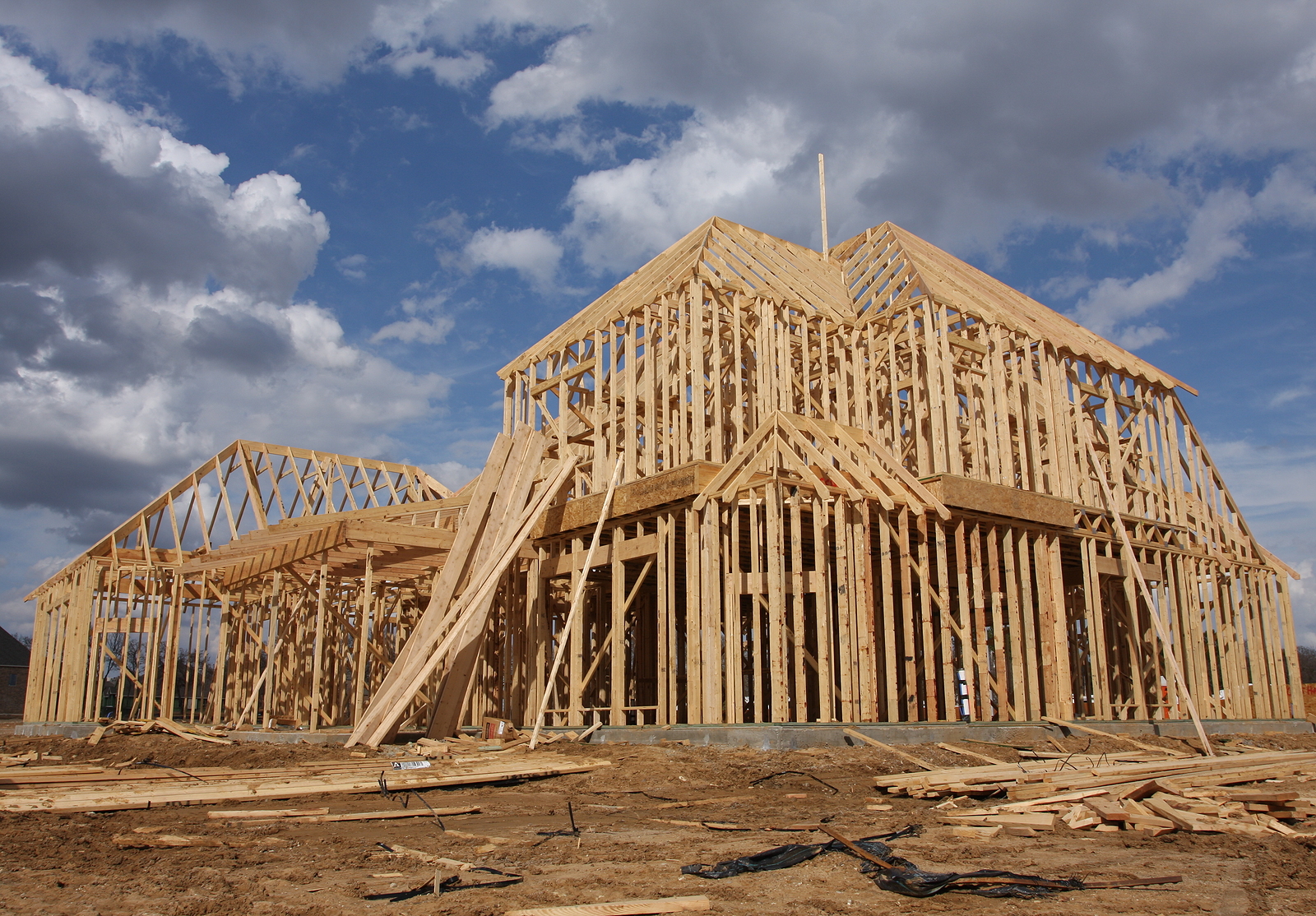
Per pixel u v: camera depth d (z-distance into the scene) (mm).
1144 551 19188
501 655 18797
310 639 22125
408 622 23453
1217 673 20141
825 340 19391
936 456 16844
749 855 6344
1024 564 15922
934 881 5320
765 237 22688
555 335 19891
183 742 15656
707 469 14609
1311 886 5434
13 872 5992
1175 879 5516
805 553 18250
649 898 5172
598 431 18094
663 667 14641
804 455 15023
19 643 57438
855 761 11328
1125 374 20469
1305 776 10242
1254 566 21203
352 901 5156
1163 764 10055
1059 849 6613
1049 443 18281
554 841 6957
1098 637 17266
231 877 5824
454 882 5586
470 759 12086
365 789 9758
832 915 4848
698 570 14359
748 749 11820
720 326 19875
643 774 10758
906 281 19609
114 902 5199
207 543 24266
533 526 17375
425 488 29781
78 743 16328
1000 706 14750
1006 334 18469
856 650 13883
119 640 40312
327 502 27281
